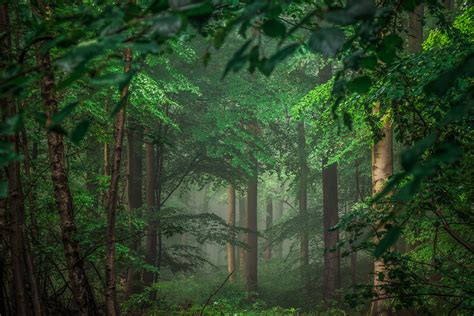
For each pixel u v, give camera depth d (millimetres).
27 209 5344
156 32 1022
